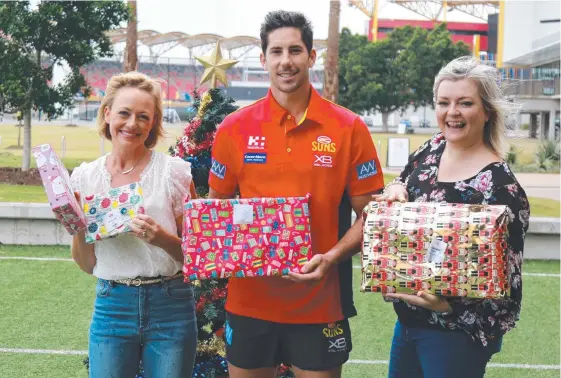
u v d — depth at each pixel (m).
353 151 2.70
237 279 2.78
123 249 2.65
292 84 2.61
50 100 11.66
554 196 11.59
